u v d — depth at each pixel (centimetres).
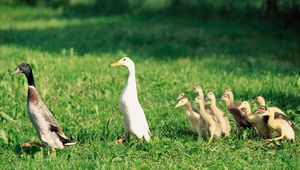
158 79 1853
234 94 1664
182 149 1141
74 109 1484
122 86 1759
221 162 1073
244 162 1081
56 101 1595
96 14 3859
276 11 3117
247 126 1235
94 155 1121
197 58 2347
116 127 1320
